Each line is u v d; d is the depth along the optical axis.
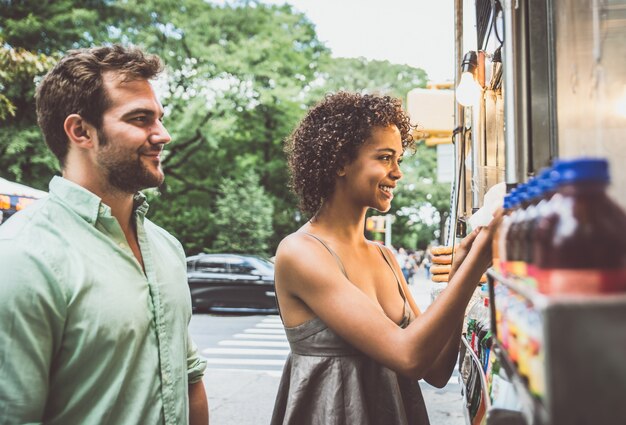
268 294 12.06
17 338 1.05
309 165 1.51
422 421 1.52
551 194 0.67
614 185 0.90
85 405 1.14
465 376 1.87
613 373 0.52
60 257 1.14
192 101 15.85
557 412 0.52
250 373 6.72
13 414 1.04
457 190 2.87
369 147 1.45
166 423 1.26
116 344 1.17
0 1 14.52
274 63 17.11
